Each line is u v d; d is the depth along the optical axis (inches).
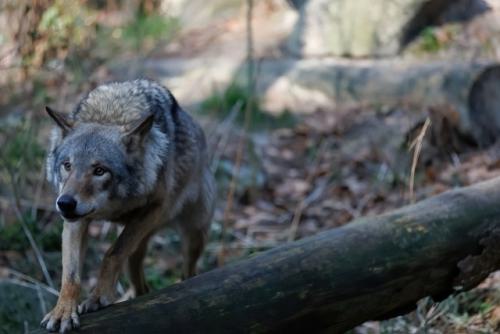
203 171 285.7
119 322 199.3
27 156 385.1
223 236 329.7
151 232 269.1
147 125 230.2
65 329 196.9
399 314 244.5
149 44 649.6
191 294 207.9
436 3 552.4
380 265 230.8
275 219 393.4
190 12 708.7
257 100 514.3
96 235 364.5
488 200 255.0
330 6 569.9
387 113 479.5
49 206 370.6
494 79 493.0
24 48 427.5
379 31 553.0
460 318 275.7
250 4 402.0
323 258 225.6
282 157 458.9
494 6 571.2
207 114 508.1
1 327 284.2
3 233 346.9
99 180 220.5
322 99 524.4
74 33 452.4
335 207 400.8
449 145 460.8
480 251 248.2
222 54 603.8
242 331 209.8
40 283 307.9
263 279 215.9
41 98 414.9
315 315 221.8
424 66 509.0
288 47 589.0
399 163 429.1
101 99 247.8
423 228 241.4
